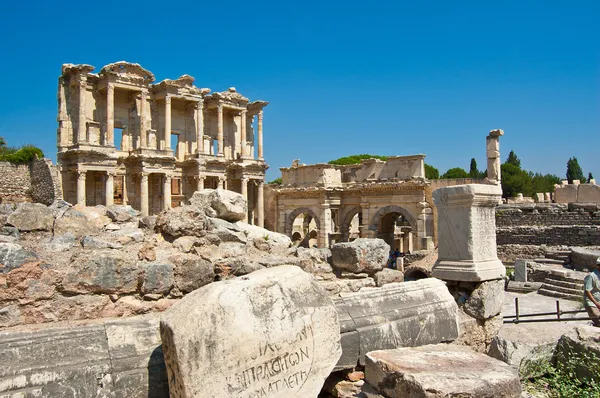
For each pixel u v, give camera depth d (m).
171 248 10.85
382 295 9.08
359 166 58.34
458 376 6.10
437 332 9.11
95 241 10.19
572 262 32.53
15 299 8.09
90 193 51.12
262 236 12.90
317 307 6.66
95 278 8.80
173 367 5.59
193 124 60.62
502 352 9.29
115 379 5.97
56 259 9.09
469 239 10.72
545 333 10.97
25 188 50.69
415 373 6.23
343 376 8.12
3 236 9.81
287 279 6.57
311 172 58.62
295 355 6.31
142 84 53.19
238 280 6.27
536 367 9.03
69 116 50.72
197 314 5.65
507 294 27.52
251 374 5.89
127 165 53.84
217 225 11.91
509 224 46.66
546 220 45.47
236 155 65.44
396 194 51.94
